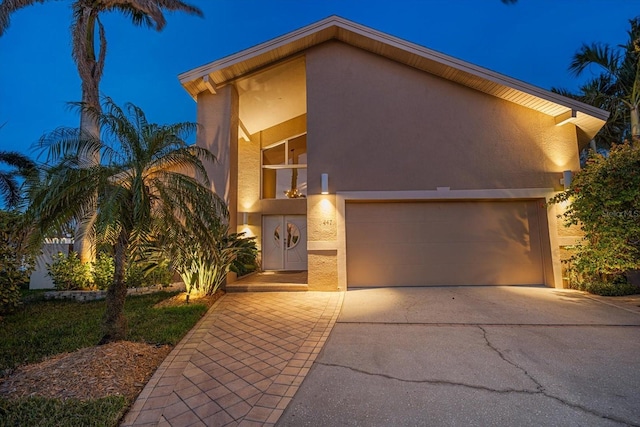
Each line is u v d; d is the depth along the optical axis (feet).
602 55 37.83
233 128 32.24
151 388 12.10
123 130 16.83
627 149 25.49
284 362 14.29
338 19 29.50
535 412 10.21
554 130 29.40
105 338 16.12
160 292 29.96
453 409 10.44
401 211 30.12
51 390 11.54
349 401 11.06
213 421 10.11
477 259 29.63
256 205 45.19
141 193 15.80
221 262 25.76
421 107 30.32
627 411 10.19
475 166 29.60
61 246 32.99
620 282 26.32
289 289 28.84
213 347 16.08
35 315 22.59
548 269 28.63
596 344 15.71
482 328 18.28
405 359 14.37
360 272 29.63
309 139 30.19
